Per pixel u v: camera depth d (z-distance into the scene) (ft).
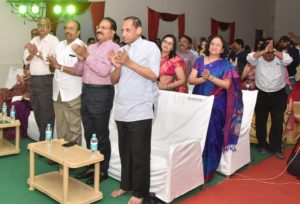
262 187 10.19
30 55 12.12
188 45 15.15
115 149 10.25
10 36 17.93
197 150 9.19
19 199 8.72
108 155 10.01
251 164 12.37
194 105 10.07
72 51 10.25
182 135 10.23
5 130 14.07
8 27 17.79
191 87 13.23
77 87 10.61
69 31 10.30
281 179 10.91
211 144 10.17
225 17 34.12
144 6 24.64
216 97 10.34
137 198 8.38
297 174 11.07
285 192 9.86
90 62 9.03
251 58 13.33
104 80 9.24
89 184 9.71
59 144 9.46
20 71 16.20
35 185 9.17
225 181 10.59
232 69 10.25
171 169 8.36
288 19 42.22
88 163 8.21
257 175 11.22
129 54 8.05
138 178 8.24
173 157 8.33
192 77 10.57
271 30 42.75
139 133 7.98
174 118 10.47
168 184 8.39
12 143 13.78
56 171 10.55
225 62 10.33
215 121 10.24
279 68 12.84
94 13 21.08
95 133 9.62
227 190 9.87
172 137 10.45
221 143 10.50
